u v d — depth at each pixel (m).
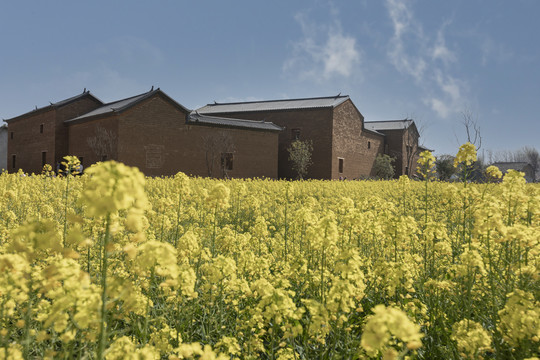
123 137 27.69
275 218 9.52
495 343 2.61
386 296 3.72
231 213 9.61
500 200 4.41
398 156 53.69
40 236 1.87
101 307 1.80
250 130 36.12
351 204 4.86
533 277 3.01
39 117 36.00
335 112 41.69
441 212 9.41
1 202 6.50
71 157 5.61
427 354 3.00
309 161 41.88
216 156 33.16
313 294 3.66
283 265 4.35
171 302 3.16
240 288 3.32
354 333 3.24
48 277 1.88
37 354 2.65
